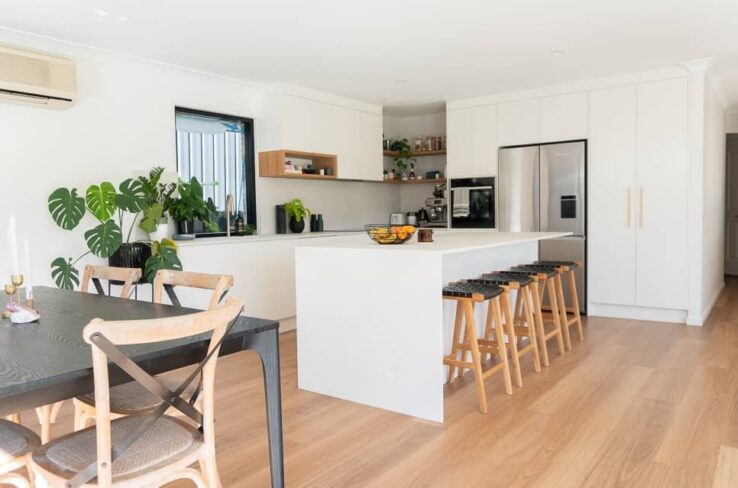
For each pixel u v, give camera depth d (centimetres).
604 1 329
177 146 485
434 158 707
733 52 443
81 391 141
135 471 146
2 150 364
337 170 584
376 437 264
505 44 409
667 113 494
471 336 294
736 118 743
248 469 233
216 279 217
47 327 184
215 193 517
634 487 211
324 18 348
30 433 172
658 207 504
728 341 433
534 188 567
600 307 545
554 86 550
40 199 382
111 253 379
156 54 422
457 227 621
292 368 385
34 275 379
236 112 522
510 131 580
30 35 370
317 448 253
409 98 603
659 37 400
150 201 420
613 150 523
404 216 704
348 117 599
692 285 492
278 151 526
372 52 423
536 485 215
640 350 411
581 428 268
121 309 213
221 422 285
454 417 287
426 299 283
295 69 472
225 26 360
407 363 291
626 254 522
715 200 611
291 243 504
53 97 374
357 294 309
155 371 157
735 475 219
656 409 291
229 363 395
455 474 225
